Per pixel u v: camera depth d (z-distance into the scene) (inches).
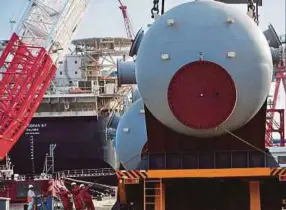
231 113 577.9
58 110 2586.1
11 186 1668.3
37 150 2484.0
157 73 589.6
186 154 609.0
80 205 994.1
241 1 775.7
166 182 593.9
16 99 1829.5
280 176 568.1
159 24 603.5
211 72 577.3
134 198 601.0
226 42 583.5
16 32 1920.5
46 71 1903.3
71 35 2054.6
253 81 582.9
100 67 3216.0
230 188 606.9
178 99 583.2
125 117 890.1
